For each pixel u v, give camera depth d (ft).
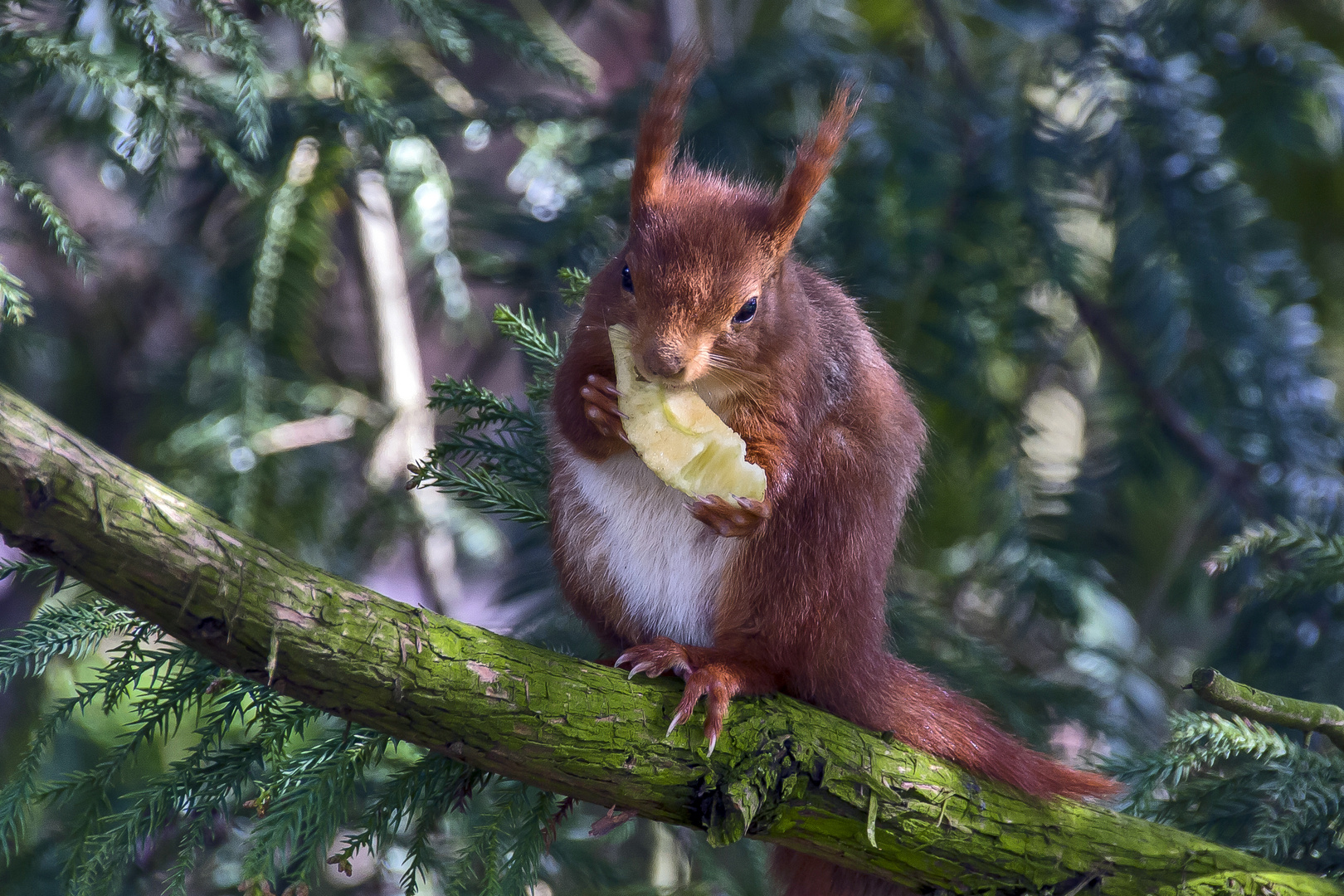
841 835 21.54
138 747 22.91
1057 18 41.29
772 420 23.31
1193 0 41.14
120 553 16.01
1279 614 35.94
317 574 17.81
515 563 42.09
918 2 45.91
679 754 20.15
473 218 39.01
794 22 45.78
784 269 24.27
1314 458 38.75
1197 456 40.65
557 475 25.14
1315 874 24.98
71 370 46.37
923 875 22.09
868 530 23.76
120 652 24.06
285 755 22.94
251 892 20.92
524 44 35.22
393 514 41.93
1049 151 38.73
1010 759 23.36
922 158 38.11
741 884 33.73
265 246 37.45
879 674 23.72
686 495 23.75
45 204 26.35
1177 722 25.00
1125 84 40.34
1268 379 38.45
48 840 30.25
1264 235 39.86
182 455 38.93
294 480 41.37
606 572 24.95
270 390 41.32
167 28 30.35
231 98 31.89
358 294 53.11
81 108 37.11
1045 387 50.44
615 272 24.36
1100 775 24.47
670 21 47.42
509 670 19.20
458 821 31.81
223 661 17.26
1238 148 41.65
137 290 47.09
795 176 23.90
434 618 18.86
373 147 39.40
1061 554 38.78
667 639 22.39
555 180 40.04
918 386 38.19
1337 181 47.55
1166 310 37.81
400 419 43.14
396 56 42.98
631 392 22.49
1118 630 41.11
